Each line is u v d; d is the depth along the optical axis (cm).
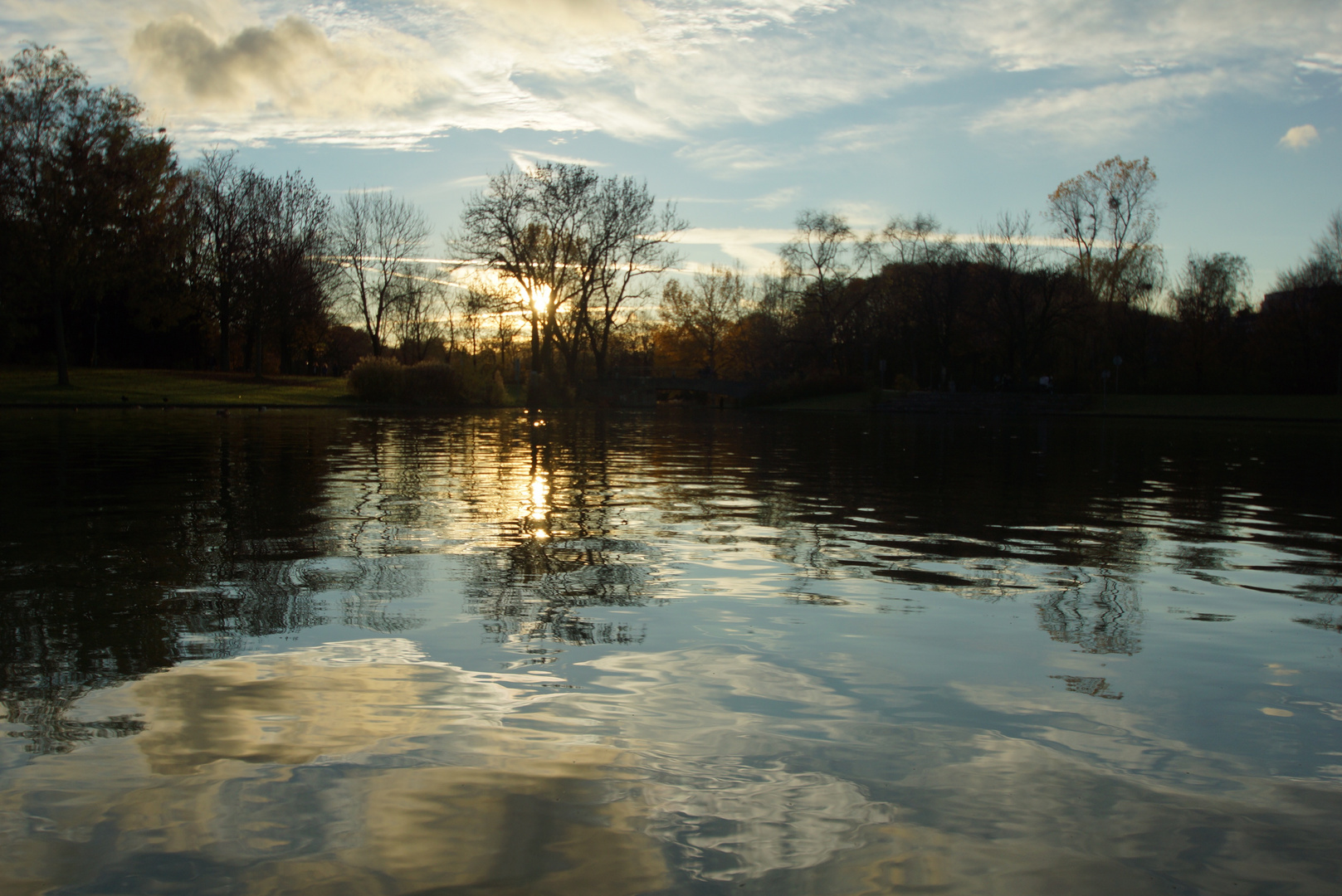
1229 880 192
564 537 623
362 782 234
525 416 3588
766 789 232
